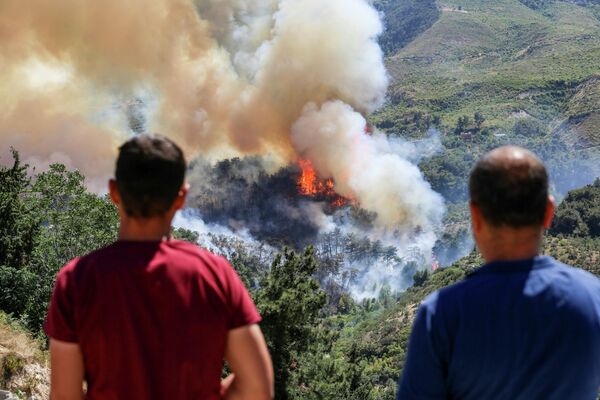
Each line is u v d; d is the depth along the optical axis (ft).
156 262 8.94
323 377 71.05
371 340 272.72
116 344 8.68
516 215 9.04
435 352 9.07
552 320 8.70
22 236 85.35
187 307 8.79
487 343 8.73
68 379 9.02
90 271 8.98
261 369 9.22
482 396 8.92
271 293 61.11
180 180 9.45
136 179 9.04
